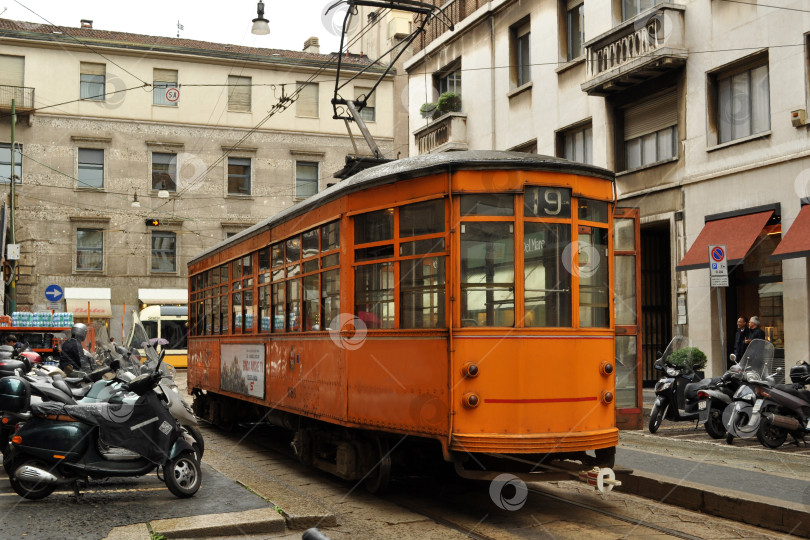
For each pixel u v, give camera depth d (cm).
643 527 654
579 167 707
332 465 846
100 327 1170
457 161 686
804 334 1350
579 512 710
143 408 705
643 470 823
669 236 1808
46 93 3438
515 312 674
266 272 1056
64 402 715
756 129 1465
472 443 653
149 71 3591
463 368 661
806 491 705
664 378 1176
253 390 1091
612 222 736
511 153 724
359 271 783
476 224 682
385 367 738
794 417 989
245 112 3728
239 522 621
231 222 3703
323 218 857
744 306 1510
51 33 3431
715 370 1517
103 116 3522
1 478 806
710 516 693
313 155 3803
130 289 3572
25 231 3416
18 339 1939
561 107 1934
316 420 905
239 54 3675
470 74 2291
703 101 1554
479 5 2248
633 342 962
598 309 716
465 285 674
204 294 1437
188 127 3644
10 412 706
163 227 3609
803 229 1314
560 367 680
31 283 3416
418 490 812
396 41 3819
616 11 1758
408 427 704
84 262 3519
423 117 2472
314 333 869
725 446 1012
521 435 659
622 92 1756
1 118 3381
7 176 3394
